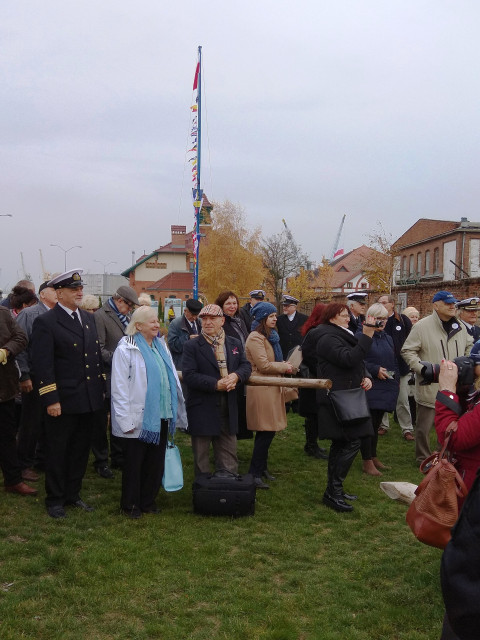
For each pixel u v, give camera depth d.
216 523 5.29
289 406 10.93
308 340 7.09
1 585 3.99
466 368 3.46
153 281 75.69
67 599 3.82
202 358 5.75
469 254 49.59
